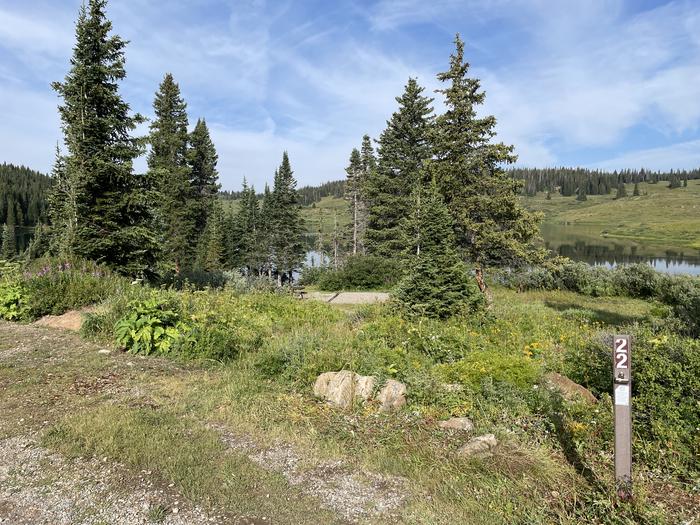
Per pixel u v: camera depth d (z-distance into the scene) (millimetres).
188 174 34219
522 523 3383
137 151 15305
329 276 26125
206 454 4281
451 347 7852
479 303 11531
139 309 7855
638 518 3402
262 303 12875
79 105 14094
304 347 7273
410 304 11398
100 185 14633
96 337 8195
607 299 20609
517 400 5492
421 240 11938
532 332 10211
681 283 19156
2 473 3803
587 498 3646
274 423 5105
